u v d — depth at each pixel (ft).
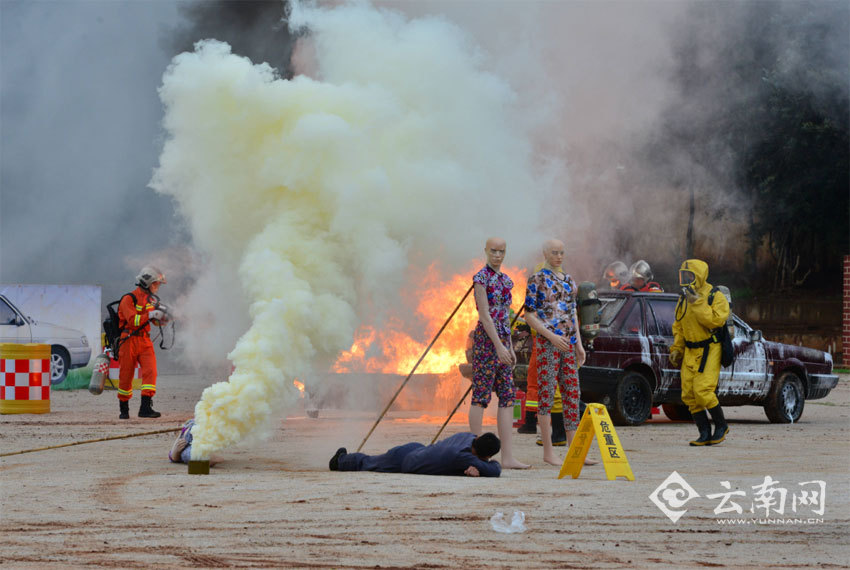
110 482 67.62
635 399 112.98
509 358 75.10
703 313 93.35
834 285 358.64
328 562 45.83
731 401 116.88
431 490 63.82
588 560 46.62
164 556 46.83
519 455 85.46
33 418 117.50
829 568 45.83
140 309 117.70
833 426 115.44
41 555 46.96
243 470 74.33
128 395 116.98
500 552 47.93
